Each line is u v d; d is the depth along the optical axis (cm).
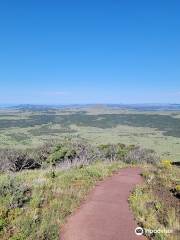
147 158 3097
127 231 1044
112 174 2030
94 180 1752
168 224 1120
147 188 1667
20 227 995
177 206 1380
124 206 1302
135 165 2623
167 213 1234
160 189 1695
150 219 1135
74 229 1041
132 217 1174
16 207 1141
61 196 1334
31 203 1192
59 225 1054
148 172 2183
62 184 1530
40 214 1123
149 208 1266
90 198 1398
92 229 1046
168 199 1497
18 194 1220
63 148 2581
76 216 1162
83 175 1797
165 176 2136
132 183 1770
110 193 1497
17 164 2311
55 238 962
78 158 2556
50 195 1313
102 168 2119
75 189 1485
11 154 2347
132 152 3112
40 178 1575
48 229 994
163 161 3011
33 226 1000
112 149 3109
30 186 1379
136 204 1299
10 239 916
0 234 951
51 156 2484
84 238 979
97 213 1201
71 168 2088
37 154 2517
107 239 979
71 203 1273
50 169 1945
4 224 1000
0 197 1181
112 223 1105
